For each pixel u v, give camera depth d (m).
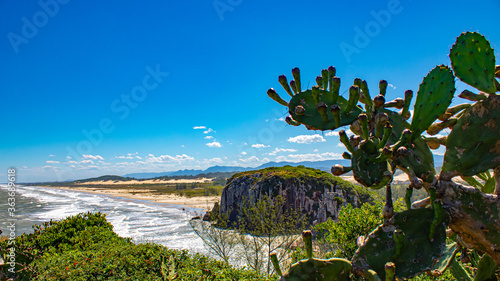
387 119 1.74
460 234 1.94
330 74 2.12
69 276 6.70
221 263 7.73
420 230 1.81
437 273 2.14
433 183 1.93
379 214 6.49
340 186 37.22
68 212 54.41
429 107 1.91
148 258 7.56
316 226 8.00
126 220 46.19
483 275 2.28
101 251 8.22
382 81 1.98
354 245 6.44
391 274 1.56
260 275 7.35
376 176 1.75
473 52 2.01
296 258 6.20
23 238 8.71
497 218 1.83
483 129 1.94
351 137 1.86
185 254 8.09
